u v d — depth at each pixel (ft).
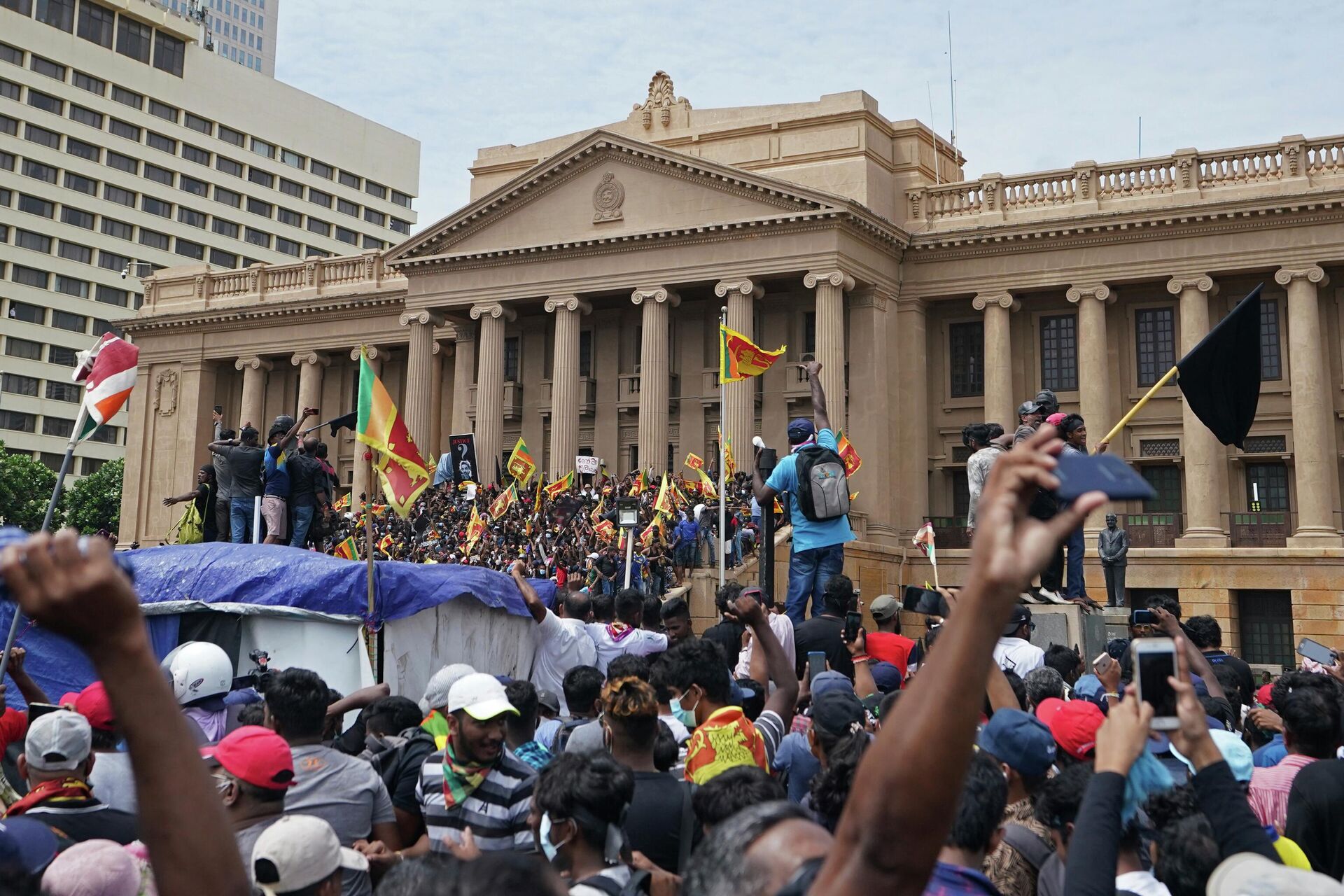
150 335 218.18
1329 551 142.00
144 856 18.25
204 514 74.59
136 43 349.82
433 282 178.81
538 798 18.42
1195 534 149.79
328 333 204.54
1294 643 144.56
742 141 170.19
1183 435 154.30
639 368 178.19
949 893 14.38
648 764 22.09
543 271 171.22
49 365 330.54
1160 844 16.11
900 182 168.76
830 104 164.45
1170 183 155.02
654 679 25.84
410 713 31.14
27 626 43.21
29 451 326.03
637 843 21.04
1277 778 23.85
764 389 169.89
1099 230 155.12
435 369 201.67
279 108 382.63
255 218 374.84
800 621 45.65
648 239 163.84
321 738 23.99
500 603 51.06
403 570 47.60
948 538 164.14
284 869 15.88
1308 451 144.97
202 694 28.81
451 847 22.13
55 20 332.80
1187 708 15.06
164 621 45.24
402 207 418.51
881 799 8.72
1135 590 153.28
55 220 331.36
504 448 185.26
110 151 342.23
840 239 154.71
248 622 45.39
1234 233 150.10
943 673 8.79
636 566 109.19
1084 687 34.12
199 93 361.71
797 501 46.09
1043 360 164.76
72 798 21.15
